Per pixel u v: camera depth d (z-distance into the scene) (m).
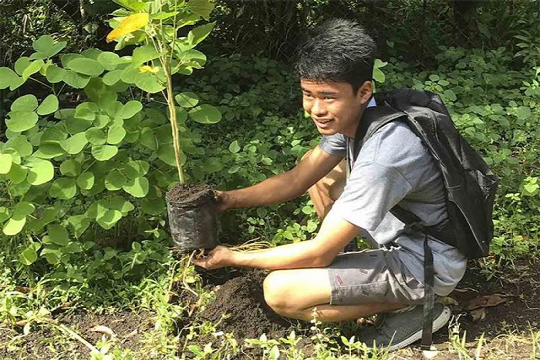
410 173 2.76
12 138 3.32
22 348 3.09
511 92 5.03
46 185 3.47
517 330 3.22
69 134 3.36
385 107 2.83
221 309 3.21
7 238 3.47
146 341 3.03
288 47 5.77
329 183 3.42
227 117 4.75
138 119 3.40
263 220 3.72
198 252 3.06
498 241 3.66
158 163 3.58
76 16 5.34
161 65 3.21
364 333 3.14
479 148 4.17
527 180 3.80
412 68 5.83
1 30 5.04
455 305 3.40
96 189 3.39
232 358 3.03
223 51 5.77
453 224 2.91
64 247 3.38
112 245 3.65
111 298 3.39
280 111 5.06
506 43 6.15
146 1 2.84
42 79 5.20
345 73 2.66
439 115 2.84
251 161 3.87
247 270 3.53
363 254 2.99
